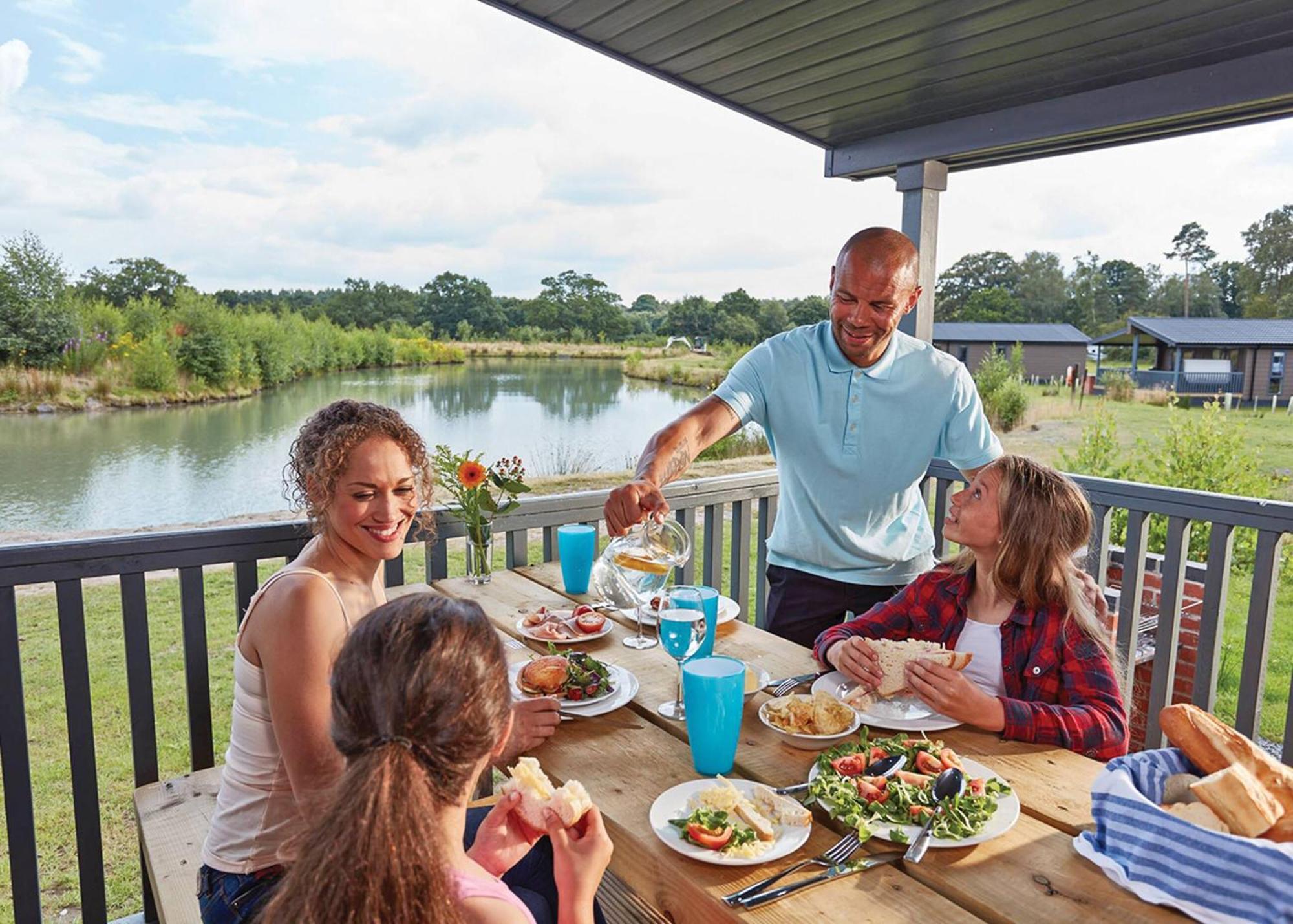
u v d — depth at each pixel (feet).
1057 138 10.15
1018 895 2.93
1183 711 3.27
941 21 8.52
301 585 3.67
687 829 3.22
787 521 7.60
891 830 3.25
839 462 7.14
